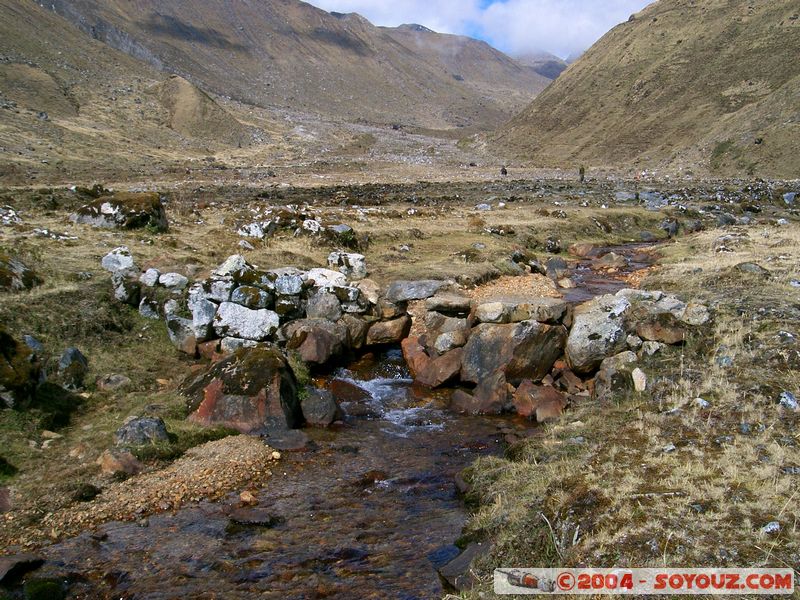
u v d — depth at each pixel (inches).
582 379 505.0
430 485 353.4
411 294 611.5
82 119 2765.7
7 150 1823.3
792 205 1565.0
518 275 794.8
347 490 347.9
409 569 270.8
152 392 454.0
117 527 305.9
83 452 365.7
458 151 4008.4
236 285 550.0
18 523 302.7
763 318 482.9
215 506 327.9
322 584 261.7
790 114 2507.4
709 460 302.7
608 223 1227.2
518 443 379.6
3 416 374.6
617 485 283.7
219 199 1227.9
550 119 4136.3
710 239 956.6
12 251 566.3
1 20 3560.5
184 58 6269.7
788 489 268.1
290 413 430.6
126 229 745.6
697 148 2760.8
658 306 513.3
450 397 497.7
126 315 534.0
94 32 5157.5
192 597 254.8
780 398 362.3
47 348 454.0
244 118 4284.0
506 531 277.0
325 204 1221.1
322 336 535.2
